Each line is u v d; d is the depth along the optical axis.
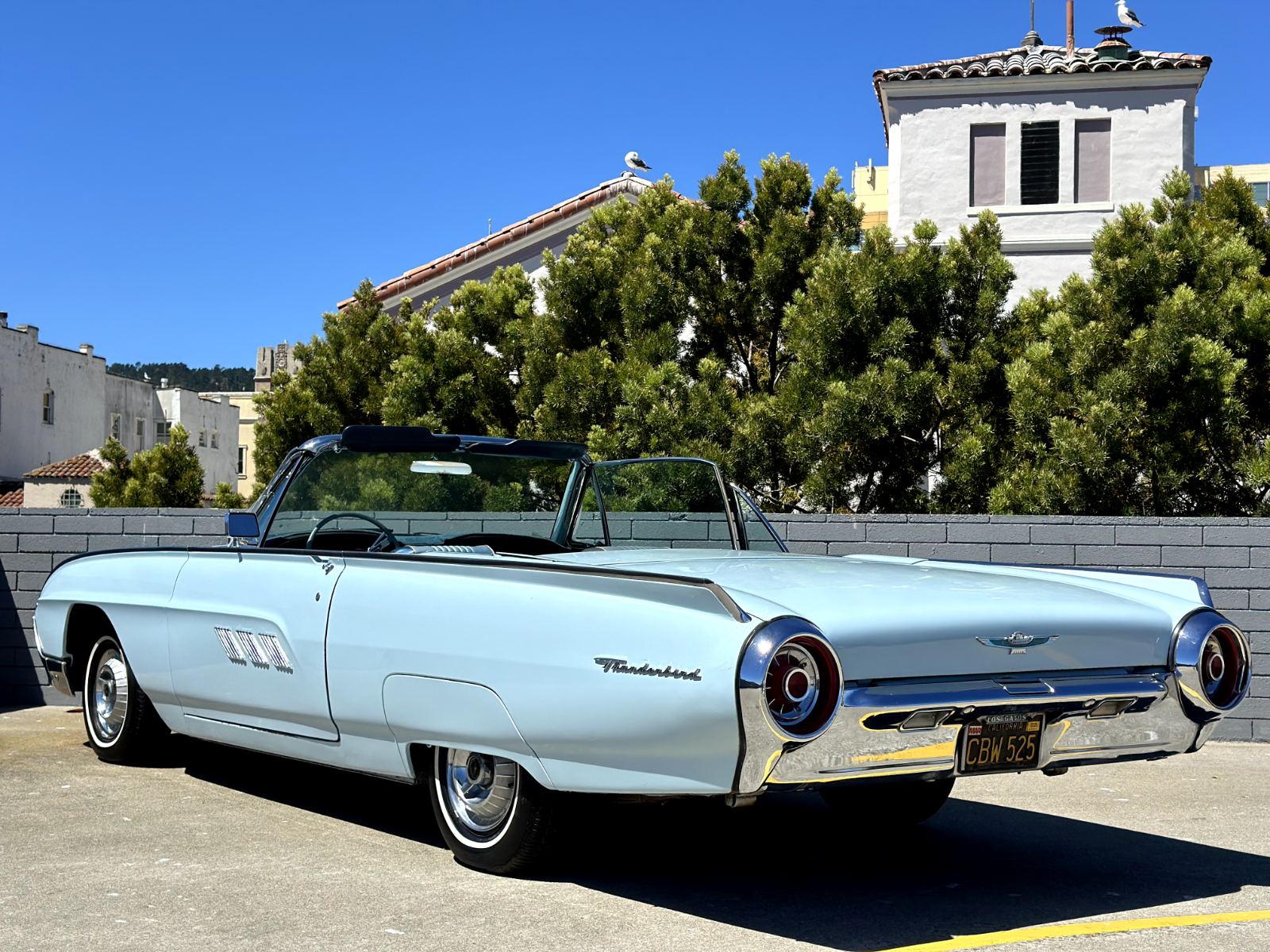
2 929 3.66
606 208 14.34
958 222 18.06
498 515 5.68
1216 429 10.05
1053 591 4.24
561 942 3.58
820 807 5.70
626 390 11.23
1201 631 4.16
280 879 4.21
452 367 13.94
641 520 5.84
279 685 4.84
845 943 3.63
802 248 12.79
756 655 3.38
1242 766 6.76
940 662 3.70
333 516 5.34
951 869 4.56
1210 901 4.14
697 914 3.89
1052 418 10.20
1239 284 11.12
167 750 6.15
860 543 8.11
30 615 8.26
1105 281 10.93
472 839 4.31
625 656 3.65
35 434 48.59
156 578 5.61
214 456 60.78
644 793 3.69
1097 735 4.00
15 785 5.70
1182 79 17.58
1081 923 3.86
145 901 3.94
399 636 4.30
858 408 10.49
